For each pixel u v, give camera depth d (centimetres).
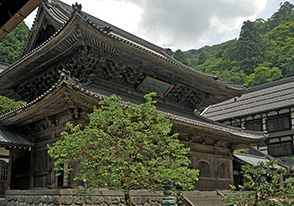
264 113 4922
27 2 502
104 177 1200
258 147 4878
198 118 2933
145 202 1767
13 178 2283
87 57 1991
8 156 1930
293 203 1267
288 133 4538
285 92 5072
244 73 8844
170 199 1543
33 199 1556
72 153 1233
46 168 1928
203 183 2581
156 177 1240
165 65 2306
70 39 1841
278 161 4028
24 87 2470
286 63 8112
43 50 1923
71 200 1440
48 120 1880
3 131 2048
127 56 2138
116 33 2827
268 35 10525
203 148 2658
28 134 2184
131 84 2392
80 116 1720
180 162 1324
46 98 1630
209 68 10131
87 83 2095
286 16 11988
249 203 1367
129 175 1243
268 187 1314
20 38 5609
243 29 9769
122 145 1249
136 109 1314
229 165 2939
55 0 2334
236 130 2962
